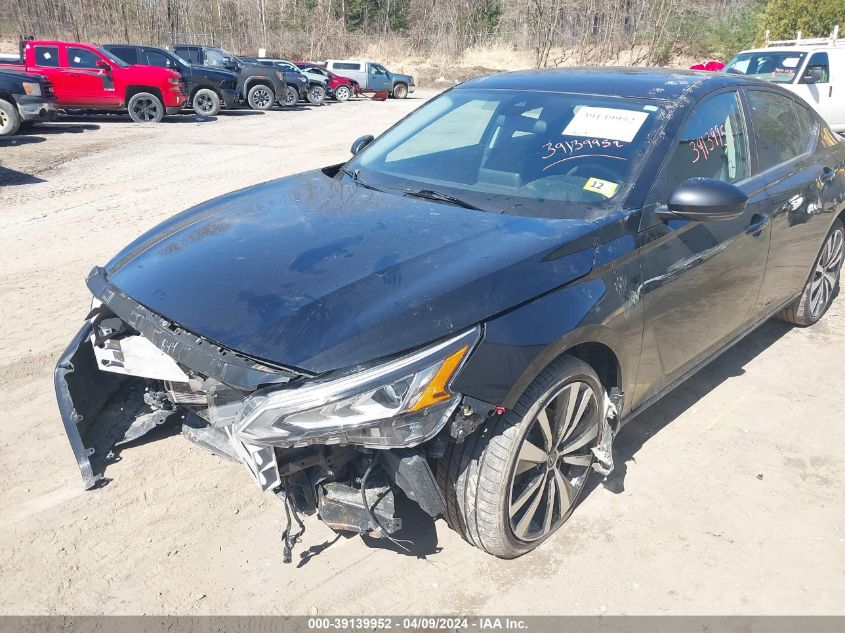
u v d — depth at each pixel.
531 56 37.59
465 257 2.59
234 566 2.76
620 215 2.91
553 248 2.66
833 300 5.53
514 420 2.51
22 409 3.77
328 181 3.60
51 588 2.63
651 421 3.85
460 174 3.37
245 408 2.25
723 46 30.44
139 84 16.36
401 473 2.32
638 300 2.89
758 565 2.83
